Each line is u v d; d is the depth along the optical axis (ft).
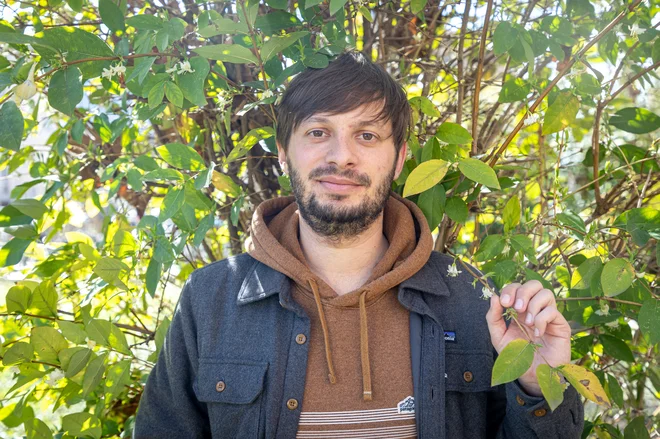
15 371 3.54
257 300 3.03
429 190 3.39
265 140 3.65
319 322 2.98
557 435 2.76
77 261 3.98
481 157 3.68
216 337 3.06
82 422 3.49
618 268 2.91
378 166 2.95
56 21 4.28
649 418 4.26
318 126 2.93
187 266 4.70
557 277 3.61
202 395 3.00
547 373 2.47
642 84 3.62
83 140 4.63
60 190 4.20
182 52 3.05
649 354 4.19
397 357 2.94
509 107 4.35
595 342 4.09
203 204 3.48
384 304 3.02
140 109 3.44
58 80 2.90
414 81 4.70
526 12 3.88
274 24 3.37
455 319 3.07
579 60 3.22
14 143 2.84
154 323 4.80
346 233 2.97
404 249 3.14
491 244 3.24
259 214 3.26
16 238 3.91
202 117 4.34
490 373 3.00
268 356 2.96
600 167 4.84
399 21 4.53
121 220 4.26
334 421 2.85
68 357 3.39
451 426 2.95
